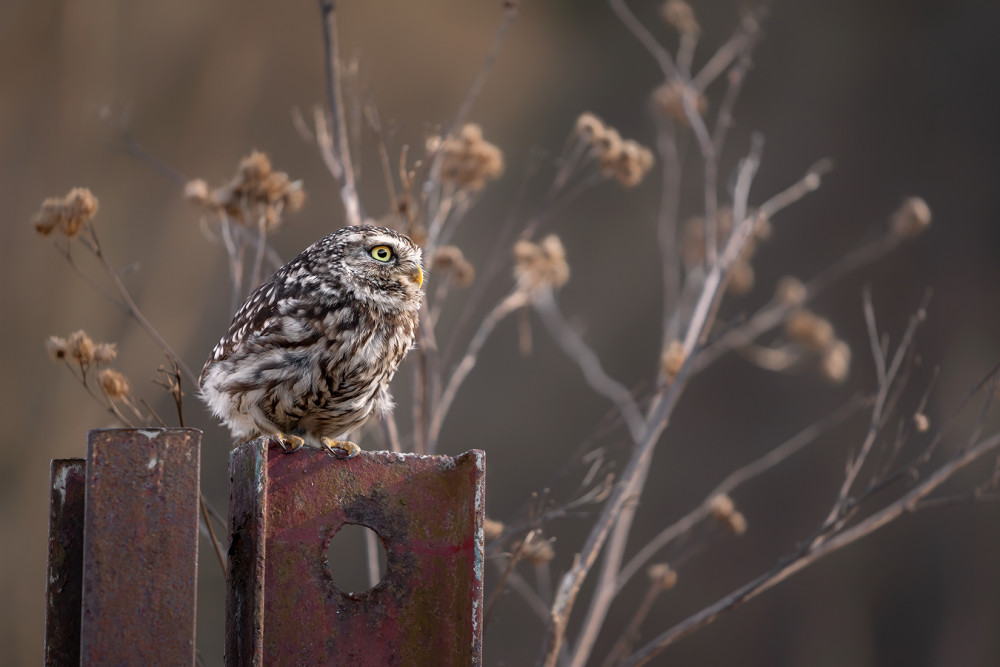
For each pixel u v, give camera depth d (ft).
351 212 19.86
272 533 12.12
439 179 21.54
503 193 66.18
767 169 61.52
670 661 55.26
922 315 20.59
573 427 61.82
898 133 59.47
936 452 52.80
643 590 55.72
